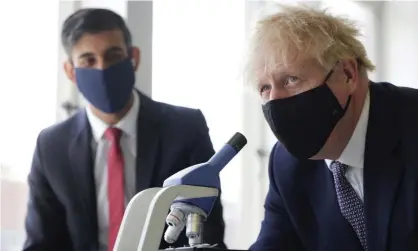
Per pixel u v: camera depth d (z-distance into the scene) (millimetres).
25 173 2434
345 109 1334
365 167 1373
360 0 3723
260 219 3162
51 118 2533
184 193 1021
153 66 2818
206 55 3018
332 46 1303
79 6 2637
